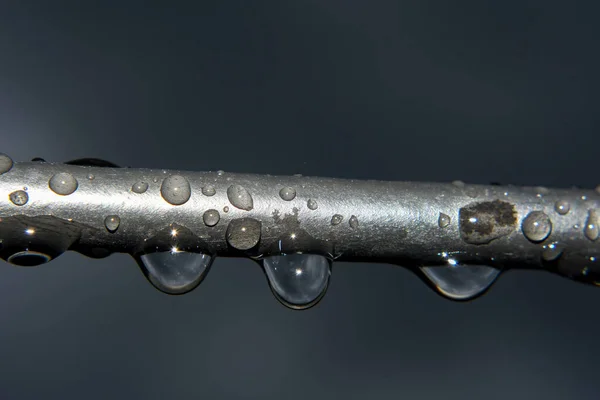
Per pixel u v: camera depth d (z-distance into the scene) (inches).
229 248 4.3
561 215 4.3
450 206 4.3
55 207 4.2
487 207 4.3
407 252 4.3
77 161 4.4
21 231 4.2
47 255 4.2
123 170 4.2
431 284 4.4
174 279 4.2
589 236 4.3
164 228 4.2
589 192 4.3
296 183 4.3
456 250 4.3
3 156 4.2
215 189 4.2
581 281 4.3
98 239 4.2
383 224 4.3
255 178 4.3
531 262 4.3
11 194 4.2
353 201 4.3
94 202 4.2
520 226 4.3
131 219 4.2
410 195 4.3
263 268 4.3
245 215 4.2
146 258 4.3
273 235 4.3
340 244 4.3
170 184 4.2
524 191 4.3
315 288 4.3
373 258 4.3
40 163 4.2
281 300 4.3
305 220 4.3
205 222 4.2
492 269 4.3
